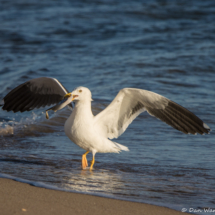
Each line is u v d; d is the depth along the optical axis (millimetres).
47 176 8492
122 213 6508
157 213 6598
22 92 10312
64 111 14961
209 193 7785
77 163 9820
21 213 6176
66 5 43812
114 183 8227
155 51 25812
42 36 30938
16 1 46438
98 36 30891
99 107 15320
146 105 9234
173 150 10797
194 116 8953
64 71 21156
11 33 31531
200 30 32219
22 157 10086
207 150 10797
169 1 45344
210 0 45656
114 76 20078
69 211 6426
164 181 8484
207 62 22734
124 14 38469
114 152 9703
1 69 21641
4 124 13344
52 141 11836
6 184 7645
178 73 20781
